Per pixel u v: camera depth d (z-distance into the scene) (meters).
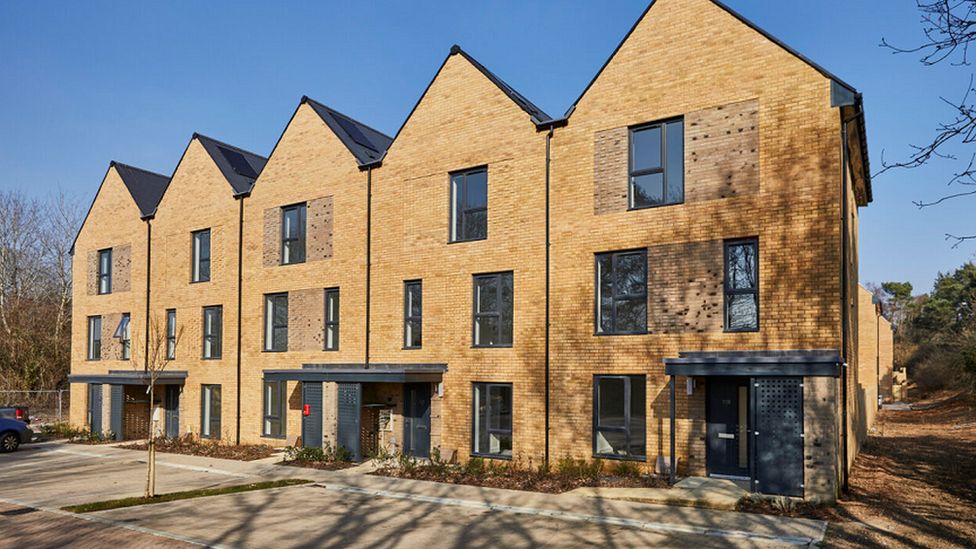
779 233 12.88
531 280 15.77
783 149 12.97
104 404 24.52
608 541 9.64
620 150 14.84
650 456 13.89
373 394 18.27
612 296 14.80
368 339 18.52
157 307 24.41
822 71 12.66
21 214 43.25
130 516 11.52
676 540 9.61
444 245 17.27
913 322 61.31
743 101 13.44
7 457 20.77
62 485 15.14
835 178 12.44
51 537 10.20
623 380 14.48
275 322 21.11
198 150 23.62
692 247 13.80
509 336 16.16
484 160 16.75
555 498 12.46
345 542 9.77
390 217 18.39
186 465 17.94
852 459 15.87
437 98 17.77
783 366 11.71
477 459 15.91
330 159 19.88
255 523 10.97
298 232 20.67
